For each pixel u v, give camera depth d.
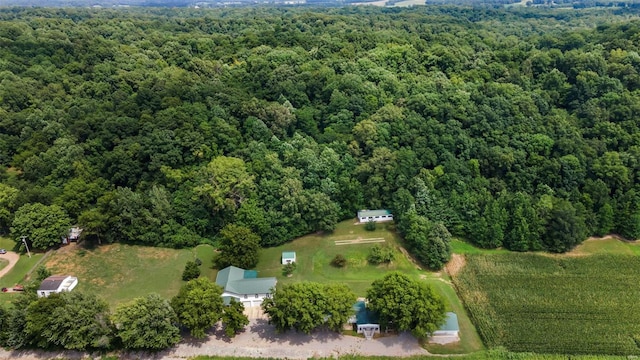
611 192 93.38
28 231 84.38
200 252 88.50
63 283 75.75
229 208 90.19
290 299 65.50
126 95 115.62
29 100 113.06
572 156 95.00
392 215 95.44
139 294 77.06
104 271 82.44
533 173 95.25
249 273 80.25
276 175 95.75
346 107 110.12
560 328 69.62
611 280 79.38
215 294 66.44
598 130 101.25
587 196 91.31
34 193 89.69
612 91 109.56
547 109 110.00
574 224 85.56
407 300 64.44
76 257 85.56
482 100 108.81
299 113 109.81
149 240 88.94
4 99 110.31
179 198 92.81
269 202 92.94
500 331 69.06
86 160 98.12
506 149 97.50
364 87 114.88
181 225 91.19
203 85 115.56
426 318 64.06
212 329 69.75
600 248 87.31
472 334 69.19
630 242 88.75
